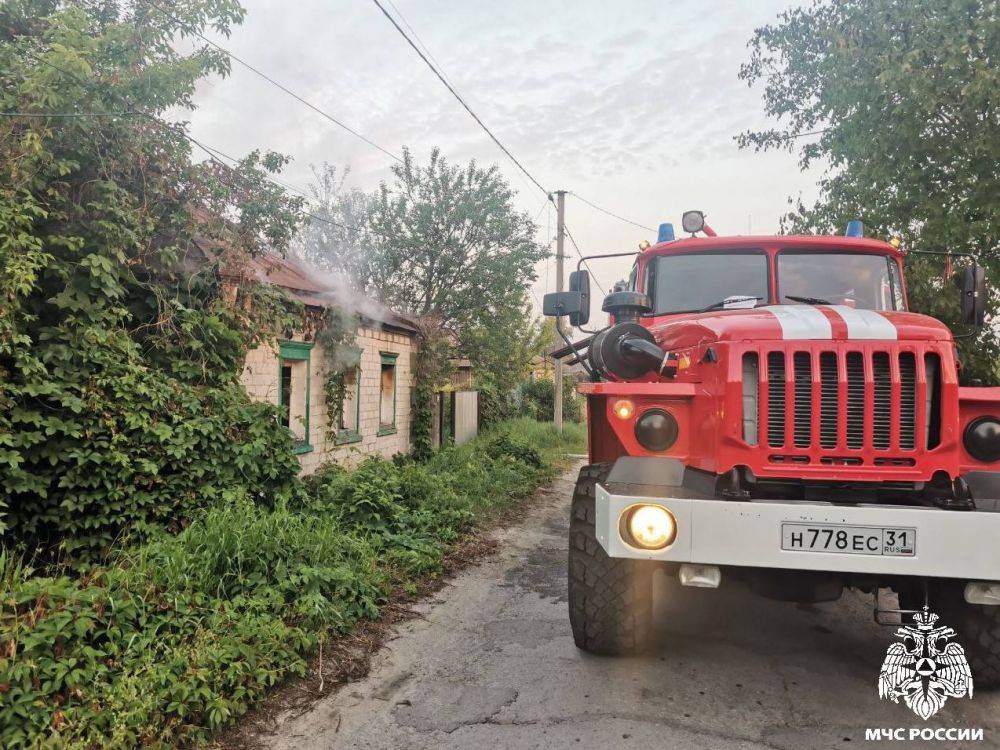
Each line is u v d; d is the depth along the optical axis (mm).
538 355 26438
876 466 3068
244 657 3479
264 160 6383
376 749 2951
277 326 6621
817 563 2930
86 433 4527
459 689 3525
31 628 3127
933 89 7555
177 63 5277
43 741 2682
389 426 11281
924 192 8258
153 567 3957
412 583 5266
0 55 4582
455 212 16172
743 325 3303
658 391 3361
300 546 4777
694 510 3029
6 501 4336
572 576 3789
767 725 3166
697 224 5043
